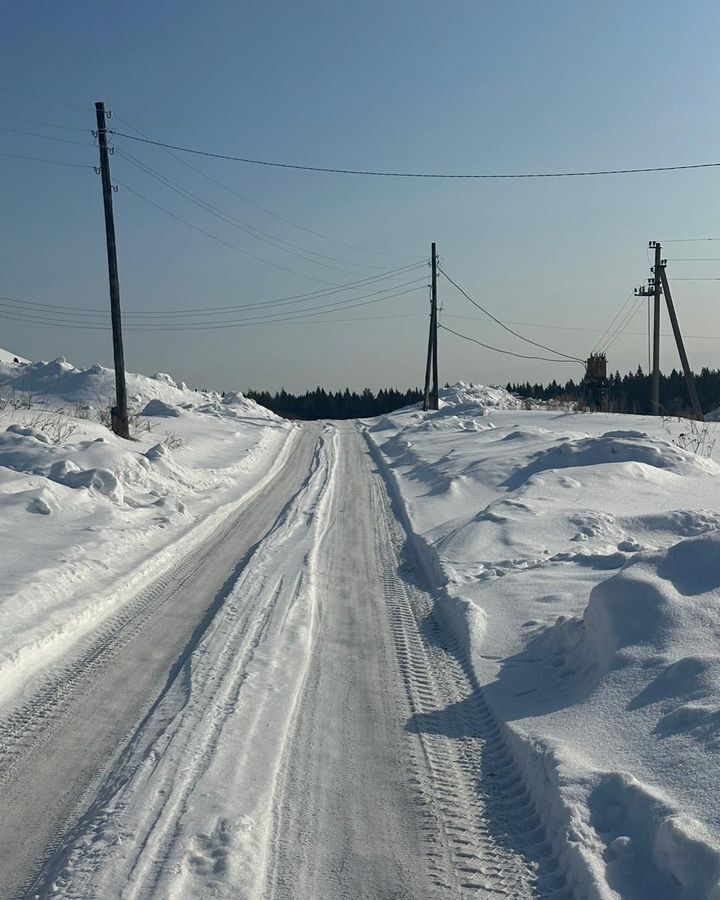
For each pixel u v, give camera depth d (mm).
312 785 5109
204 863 4117
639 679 5914
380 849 4387
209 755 5391
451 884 4062
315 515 16125
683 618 6402
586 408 40469
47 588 9172
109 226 24078
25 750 5598
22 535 11828
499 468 19578
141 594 10008
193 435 29500
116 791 4902
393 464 25484
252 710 6223
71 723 6066
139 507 15492
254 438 31969
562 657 7203
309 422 48750
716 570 6934
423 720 6270
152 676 7105
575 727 5609
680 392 74125
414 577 11312
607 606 6824
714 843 3717
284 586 10234
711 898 3492
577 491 15469
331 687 6906
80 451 17578
